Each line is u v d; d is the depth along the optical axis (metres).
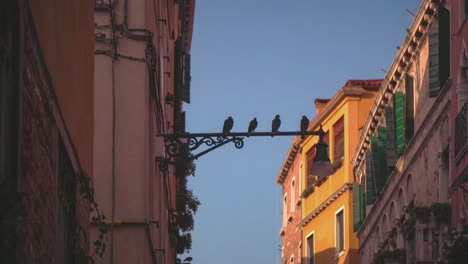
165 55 28.42
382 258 39.47
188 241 38.97
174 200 36.47
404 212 38.69
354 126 54.97
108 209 19.83
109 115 20.14
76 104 14.16
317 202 59.84
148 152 20.73
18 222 9.76
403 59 38.50
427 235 33.19
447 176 33.47
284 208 71.38
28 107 10.62
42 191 11.41
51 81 11.89
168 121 31.14
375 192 45.47
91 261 15.14
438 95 33.12
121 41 20.34
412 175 37.94
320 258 59.22
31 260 10.70
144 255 19.84
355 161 50.62
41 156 11.38
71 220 13.87
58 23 12.41
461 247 25.11
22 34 10.20
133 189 20.00
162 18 26.62
